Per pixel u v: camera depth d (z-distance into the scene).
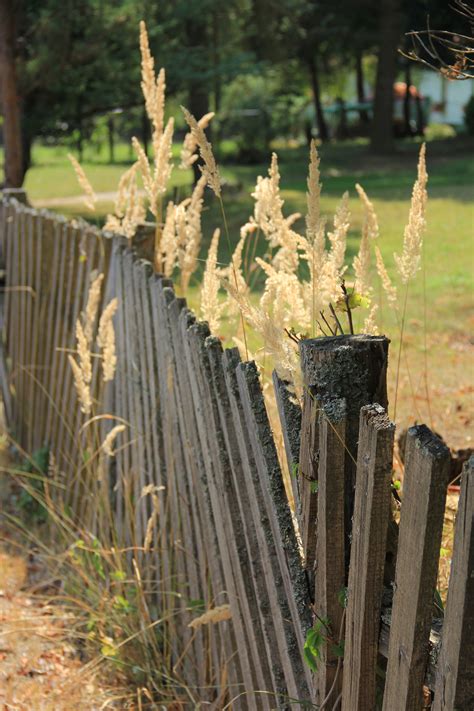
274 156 3.72
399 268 3.53
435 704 2.03
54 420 6.54
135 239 5.00
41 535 5.95
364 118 54.88
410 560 2.07
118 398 5.12
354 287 3.27
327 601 2.50
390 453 2.19
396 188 24.94
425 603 2.06
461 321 9.61
